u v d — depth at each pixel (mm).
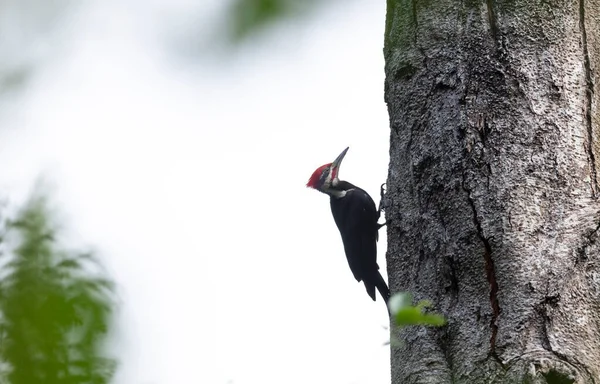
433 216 9016
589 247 8188
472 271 8414
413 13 10039
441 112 9359
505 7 9484
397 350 8562
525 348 7680
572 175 8688
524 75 9164
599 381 7520
